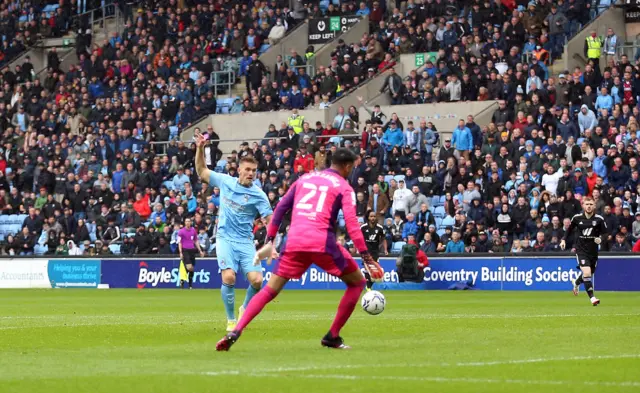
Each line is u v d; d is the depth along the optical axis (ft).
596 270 173.88
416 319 97.40
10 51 303.68
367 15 263.70
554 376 52.06
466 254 183.21
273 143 219.00
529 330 82.28
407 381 50.24
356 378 51.31
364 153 206.59
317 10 266.16
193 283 204.44
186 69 260.42
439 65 229.66
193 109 253.24
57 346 71.87
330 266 64.54
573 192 181.37
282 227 198.59
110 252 215.92
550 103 207.00
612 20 235.20
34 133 252.01
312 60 255.91
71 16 305.53
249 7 277.85
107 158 239.30
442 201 201.46
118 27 298.35
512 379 50.98
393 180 199.31
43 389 49.21
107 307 129.18
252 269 82.48
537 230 181.47
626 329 82.69
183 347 69.56
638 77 205.77
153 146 244.83
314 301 141.18
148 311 118.52
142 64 268.82
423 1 246.47
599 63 223.51
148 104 254.47
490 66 222.07
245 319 64.54
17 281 219.82
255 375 52.65
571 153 189.57
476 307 122.21
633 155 184.55
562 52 232.53
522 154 194.70
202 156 83.56
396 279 187.42
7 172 247.91
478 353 63.16
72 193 228.63
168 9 282.36
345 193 64.23
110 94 266.36
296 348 67.51
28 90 270.05
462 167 196.65
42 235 224.53
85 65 273.13
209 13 275.80
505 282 180.04
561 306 123.65
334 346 67.21
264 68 253.65
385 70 242.78
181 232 192.24
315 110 238.68
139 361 60.44
